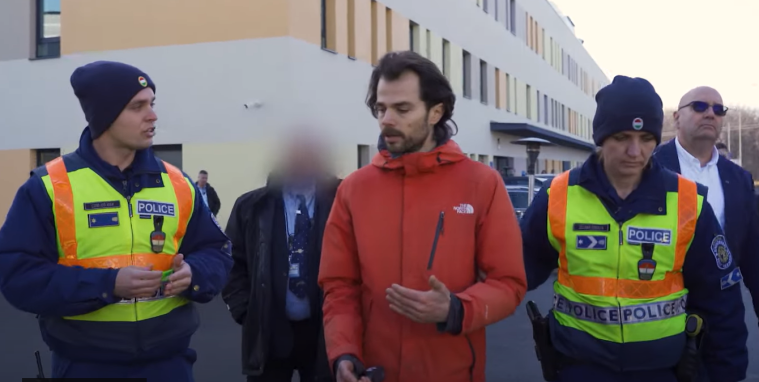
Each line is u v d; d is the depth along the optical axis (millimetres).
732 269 2617
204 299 2688
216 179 13469
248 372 3318
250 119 13164
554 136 31188
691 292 2680
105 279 2357
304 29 13523
